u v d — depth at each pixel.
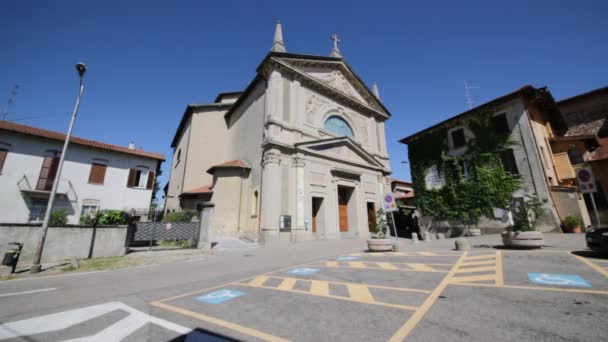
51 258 9.98
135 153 20.17
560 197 14.92
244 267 8.34
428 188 21.38
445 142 21.00
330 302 4.42
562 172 16.95
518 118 16.94
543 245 9.38
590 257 6.82
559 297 4.06
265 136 17.83
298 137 18.81
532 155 15.94
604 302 3.75
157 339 3.21
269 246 14.77
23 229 9.78
